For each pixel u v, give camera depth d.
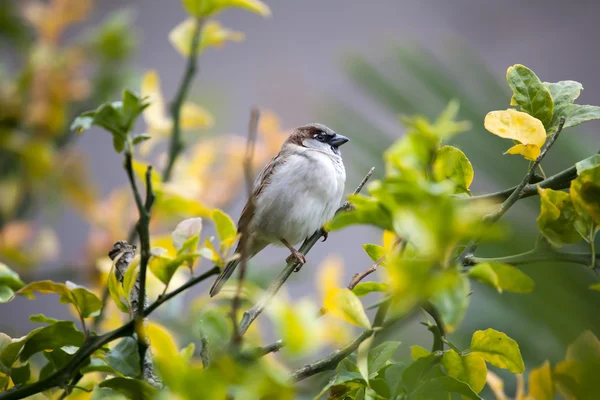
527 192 4.05
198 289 9.29
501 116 4.05
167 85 18.33
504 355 3.84
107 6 17.77
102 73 8.67
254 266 7.47
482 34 17.61
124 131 3.91
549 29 17.42
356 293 3.71
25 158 8.01
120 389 3.70
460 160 4.12
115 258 4.37
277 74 16.97
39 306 14.15
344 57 6.73
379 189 2.99
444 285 2.88
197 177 7.07
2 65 8.55
